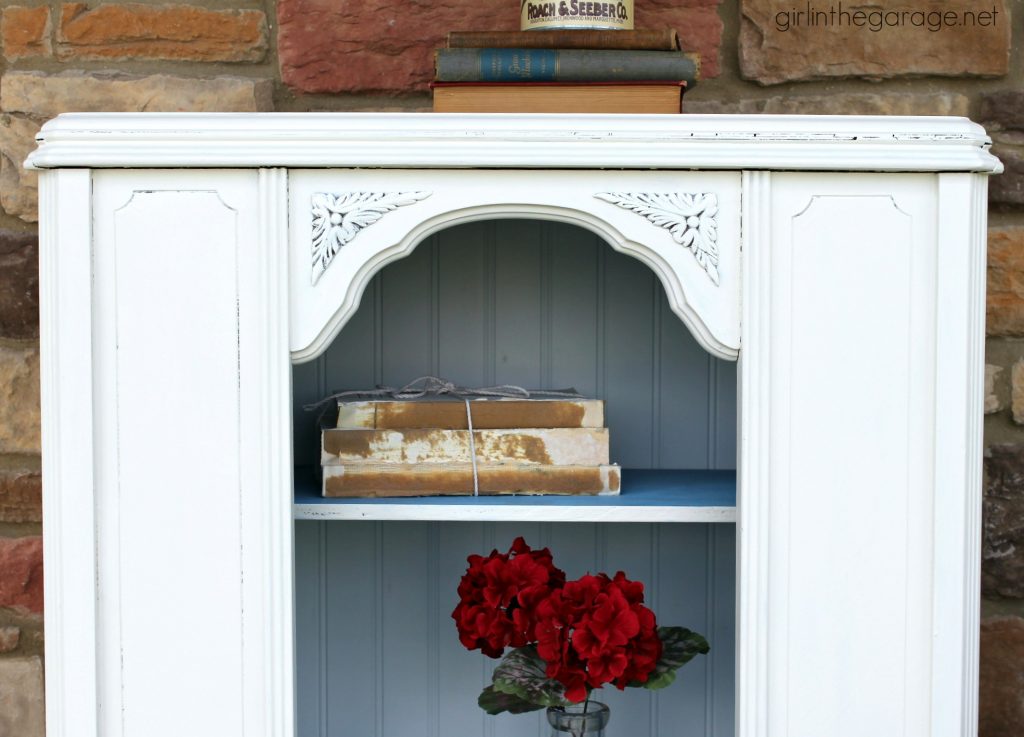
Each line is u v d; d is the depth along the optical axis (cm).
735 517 114
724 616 146
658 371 144
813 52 142
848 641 108
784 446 107
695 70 110
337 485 119
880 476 107
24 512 143
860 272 107
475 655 147
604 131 105
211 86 141
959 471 106
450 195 107
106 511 107
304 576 146
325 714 147
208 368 107
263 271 106
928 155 105
